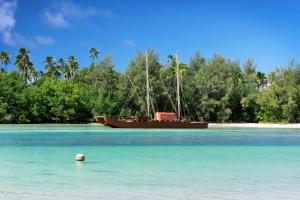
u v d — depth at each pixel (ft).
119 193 53.01
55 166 77.30
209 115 315.99
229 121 323.16
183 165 79.97
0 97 289.94
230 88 313.32
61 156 93.66
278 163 83.97
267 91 294.87
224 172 71.20
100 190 54.75
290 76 291.58
